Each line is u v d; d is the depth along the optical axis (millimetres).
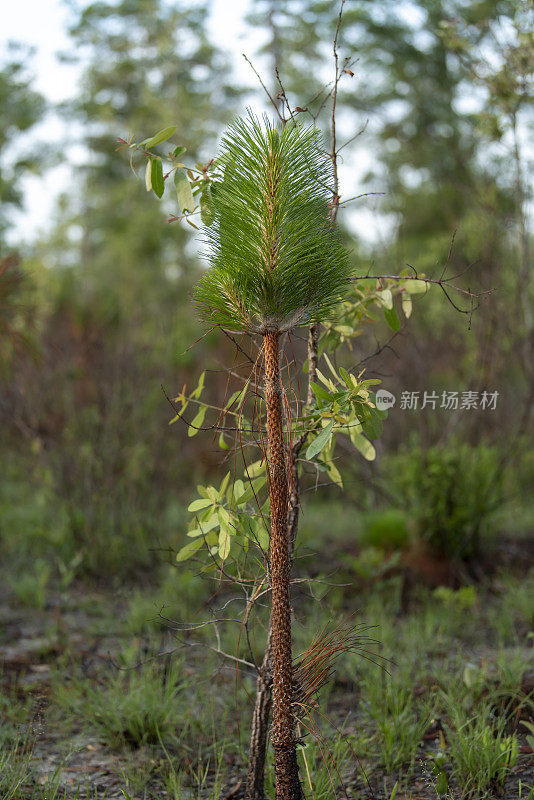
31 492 7742
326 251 2207
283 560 2213
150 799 2799
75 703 3490
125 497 6449
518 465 7387
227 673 3896
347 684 3781
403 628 4570
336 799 2658
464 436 6711
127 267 18109
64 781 2887
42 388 6820
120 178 23156
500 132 5934
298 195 2166
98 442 6516
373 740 3148
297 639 4070
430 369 6863
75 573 5824
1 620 4855
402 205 7512
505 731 3139
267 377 2242
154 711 3326
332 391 2377
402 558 5777
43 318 7555
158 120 19625
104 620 4867
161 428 6930
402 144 15219
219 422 2629
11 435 7715
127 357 7145
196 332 8344
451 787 2793
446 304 7043
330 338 2820
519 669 3674
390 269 6426
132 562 5930
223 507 2479
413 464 6027
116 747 3207
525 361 6465
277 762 2242
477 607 5090
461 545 5762
